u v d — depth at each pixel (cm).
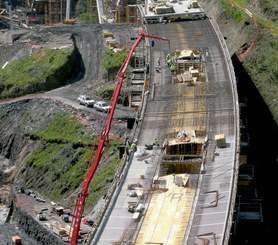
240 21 18988
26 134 17375
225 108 13262
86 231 12675
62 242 12875
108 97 17675
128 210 10431
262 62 16575
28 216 14138
